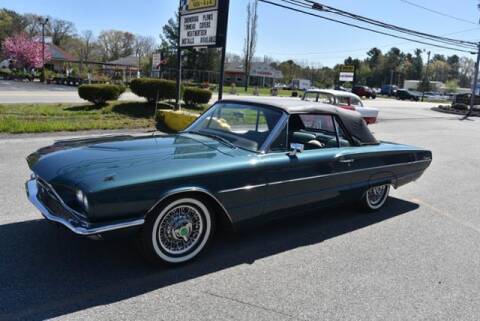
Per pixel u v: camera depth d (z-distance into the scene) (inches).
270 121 160.2
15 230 158.6
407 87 3998.5
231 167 138.3
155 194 121.9
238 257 148.5
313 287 130.0
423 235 183.8
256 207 149.0
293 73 3986.2
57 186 120.8
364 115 593.9
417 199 247.1
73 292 117.6
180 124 473.1
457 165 376.8
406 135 599.5
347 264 148.4
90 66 2780.5
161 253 132.3
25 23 3171.8
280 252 155.1
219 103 186.4
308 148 171.5
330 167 171.2
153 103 653.9
